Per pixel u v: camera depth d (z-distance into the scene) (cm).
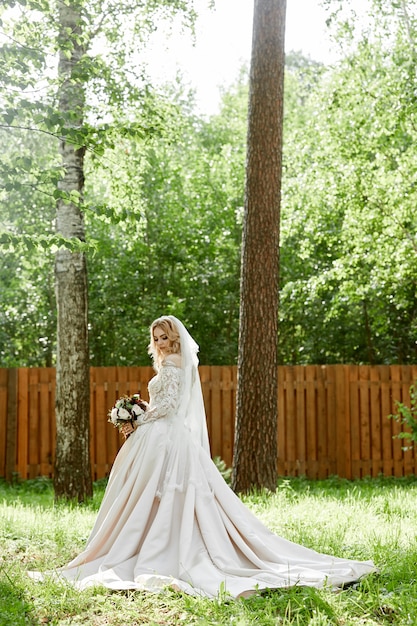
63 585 526
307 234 1745
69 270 1052
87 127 732
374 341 1945
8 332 1938
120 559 559
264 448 1020
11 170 701
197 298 1903
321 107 1614
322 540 677
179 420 615
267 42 1043
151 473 592
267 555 574
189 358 629
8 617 465
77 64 813
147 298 1870
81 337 1055
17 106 689
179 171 2094
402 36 1486
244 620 442
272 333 1034
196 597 496
